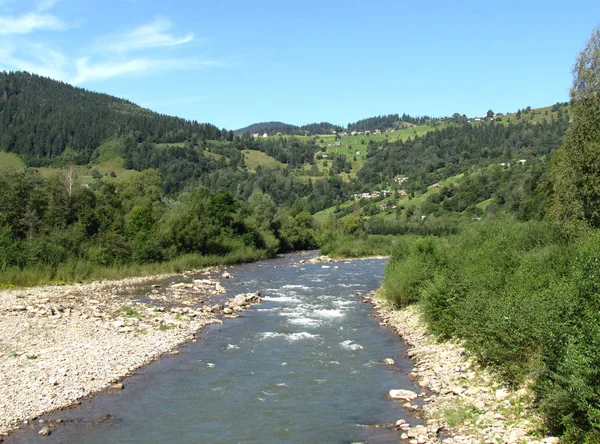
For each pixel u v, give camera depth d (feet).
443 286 83.56
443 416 51.96
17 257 154.40
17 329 84.53
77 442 47.65
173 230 219.41
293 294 142.41
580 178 99.45
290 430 51.34
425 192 551.18
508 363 55.98
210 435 50.21
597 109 102.47
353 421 53.21
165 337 87.30
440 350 76.07
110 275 169.37
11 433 48.70
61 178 210.18
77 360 70.38
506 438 44.21
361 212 520.01
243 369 71.87
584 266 55.11
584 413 40.29
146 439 48.93
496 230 113.70
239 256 245.04
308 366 73.20
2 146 577.02
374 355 78.48
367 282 168.66
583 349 42.16
